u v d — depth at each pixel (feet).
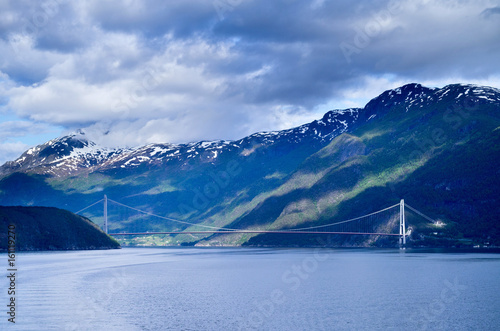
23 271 477.36
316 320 249.14
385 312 268.21
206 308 278.05
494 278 419.33
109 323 239.50
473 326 238.27
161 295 326.44
